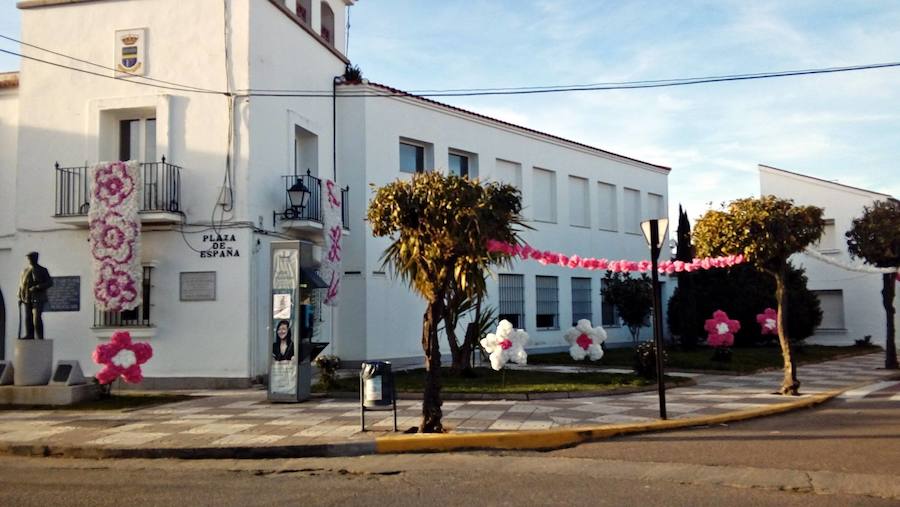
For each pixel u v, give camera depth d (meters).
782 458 8.31
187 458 9.08
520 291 24.22
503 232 9.29
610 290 25.66
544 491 6.96
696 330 26.25
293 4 18.45
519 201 9.79
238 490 7.22
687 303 26.20
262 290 15.80
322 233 17.62
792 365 13.97
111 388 15.12
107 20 16.39
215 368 15.26
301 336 13.15
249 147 15.62
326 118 19.19
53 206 16.30
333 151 19.45
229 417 11.38
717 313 20.33
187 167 15.75
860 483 7.11
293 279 13.14
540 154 25.41
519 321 24.11
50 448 9.45
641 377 15.53
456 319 15.77
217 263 15.45
